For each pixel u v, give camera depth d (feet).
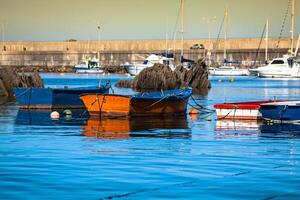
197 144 72.43
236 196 44.98
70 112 116.67
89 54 402.93
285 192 46.16
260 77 314.76
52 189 47.29
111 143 73.10
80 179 50.85
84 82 272.10
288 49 352.49
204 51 362.74
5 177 51.62
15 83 171.73
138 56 384.27
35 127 92.79
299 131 87.25
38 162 59.00
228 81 291.79
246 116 103.71
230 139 77.71
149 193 46.03
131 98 106.52
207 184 48.93
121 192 46.37
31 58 414.00
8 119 106.83
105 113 109.09
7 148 68.74
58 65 410.31
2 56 416.87
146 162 58.95
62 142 74.13
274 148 69.21
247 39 373.61
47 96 127.54
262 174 53.01
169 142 74.28
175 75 223.51
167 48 366.63
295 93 194.80
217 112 105.60
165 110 112.37
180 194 45.70
